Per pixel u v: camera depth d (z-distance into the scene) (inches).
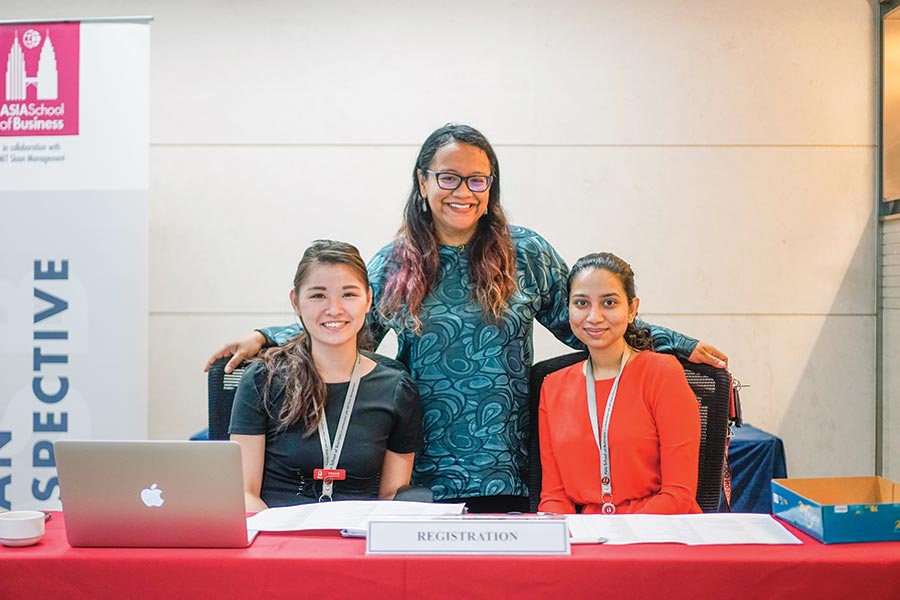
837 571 62.5
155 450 64.9
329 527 70.5
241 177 133.9
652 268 133.2
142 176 109.7
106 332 110.1
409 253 118.1
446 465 113.7
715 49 132.2
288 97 133.3
